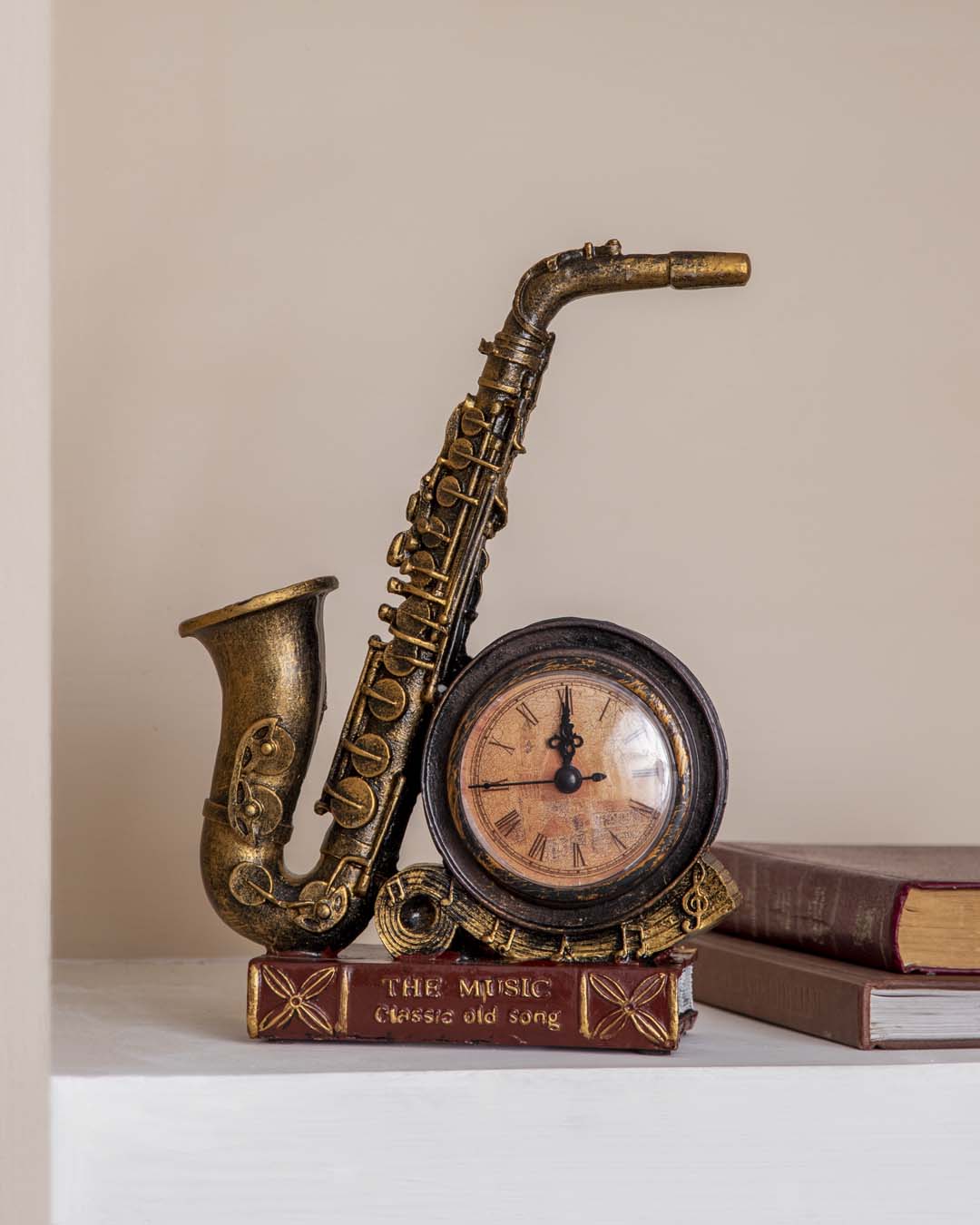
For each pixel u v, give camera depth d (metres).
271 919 0.89
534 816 0.85
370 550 1.49
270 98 1.50
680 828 0.84
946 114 1.56
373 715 0.90
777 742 1.52
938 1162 0.82
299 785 0.91
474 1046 0.88
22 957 0.76
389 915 0.87
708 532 1.53
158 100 1.49
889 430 1.55
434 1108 0.80
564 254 0.92
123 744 1.45
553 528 1.51
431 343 1.51
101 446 1.46
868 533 1.55
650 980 0.84
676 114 1.54
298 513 1.48
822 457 1.55
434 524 0.92
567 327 1.52
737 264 0.90
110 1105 0.78
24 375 0.77
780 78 1.55
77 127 1.47
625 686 0.85
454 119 1.52
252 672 0.91
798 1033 0.94
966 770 1.55
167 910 1.45
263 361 1.49
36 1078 0.77
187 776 1.46
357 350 1.50
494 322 1.51
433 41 1.52
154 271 1.48
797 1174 0.81
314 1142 0.79
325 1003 0.87
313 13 1.51
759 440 1.54
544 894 0.84
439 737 0.87
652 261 0.91
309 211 1.50
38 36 0.78
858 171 1.55
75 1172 0.78
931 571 1.55
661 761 0.85
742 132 1.54
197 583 1.47
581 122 1.53
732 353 1.54
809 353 1.55
